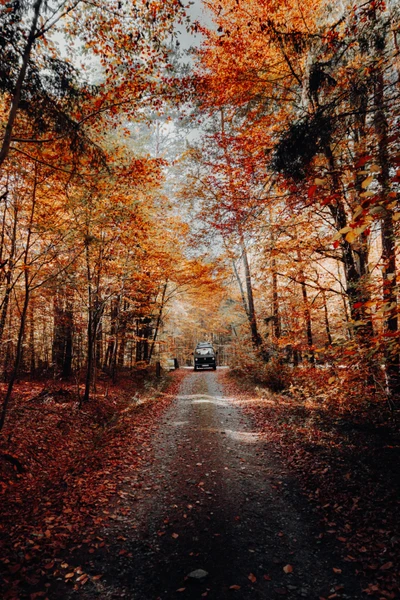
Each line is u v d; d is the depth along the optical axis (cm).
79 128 601
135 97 679
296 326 1183
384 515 417
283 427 834
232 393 1490
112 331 1536
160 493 545
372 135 475
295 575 344
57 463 680
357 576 334
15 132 616
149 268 1362
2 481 552
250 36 743
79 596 320
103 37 596
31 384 1298
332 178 512
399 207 374
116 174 739
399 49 513
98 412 1057
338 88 543
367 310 620
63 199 849
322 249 820
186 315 2422
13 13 441
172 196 1378
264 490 540
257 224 841
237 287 2195
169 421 1014
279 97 832
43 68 521
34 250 959
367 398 687
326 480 528
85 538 415
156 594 323
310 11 700
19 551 380
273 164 481
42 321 1383
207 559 375
